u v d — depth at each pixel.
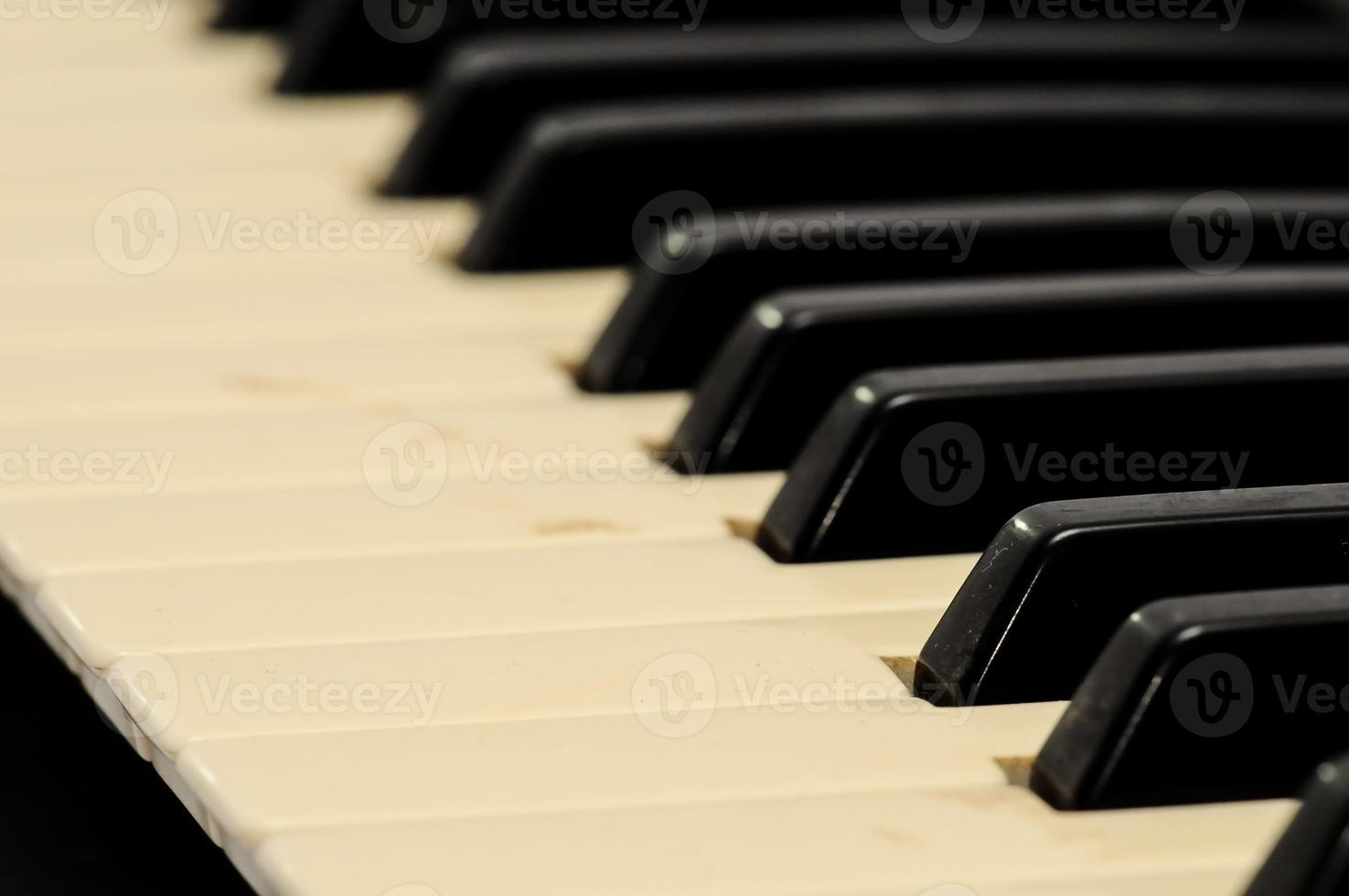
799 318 0.43
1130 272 0.46
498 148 0.49
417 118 0.49
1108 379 0.42
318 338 0.46
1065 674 0.40
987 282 0.44
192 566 0.41
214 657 0.40
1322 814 0.37
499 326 0.46
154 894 0.42
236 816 0.38
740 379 0.44
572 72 0.49
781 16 0.51
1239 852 0.38
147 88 0.52
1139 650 0.39
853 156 0.47
